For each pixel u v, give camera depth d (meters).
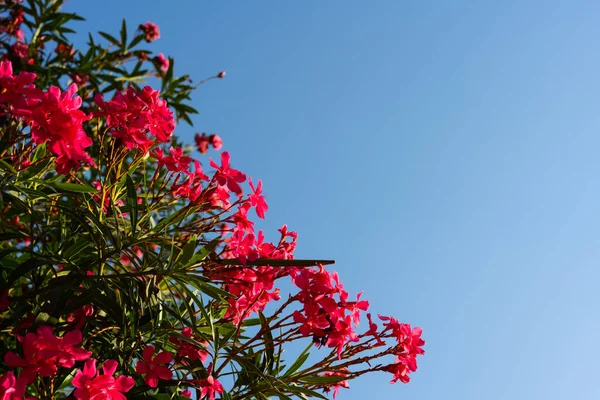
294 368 1.53
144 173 1.56
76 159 1.38
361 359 1.46
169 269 1.48
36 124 1.38
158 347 1.51
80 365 1.46
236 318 1.50
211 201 1.54
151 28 2.97
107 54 2.71
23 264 1.43
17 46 2.37
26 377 1.28
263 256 1.53
